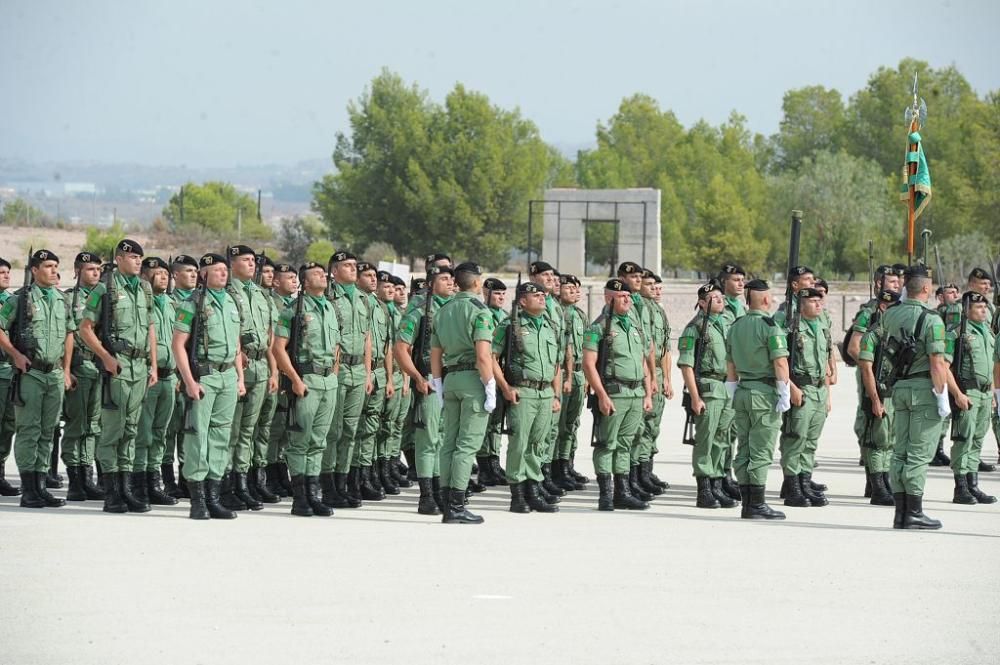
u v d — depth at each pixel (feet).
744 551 59.31
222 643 42.98
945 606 49.14
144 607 47.47
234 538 60.80
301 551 57.82
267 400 73.05
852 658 42.24
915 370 65.72
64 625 45.03
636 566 55.52
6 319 68.69
